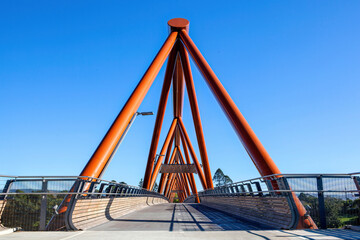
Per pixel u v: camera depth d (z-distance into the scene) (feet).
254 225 35.29
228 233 27.37
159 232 28.63
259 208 39.91
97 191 41.16
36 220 31.37
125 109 64.18
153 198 142.10
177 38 118.21
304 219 30.37
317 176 32.32
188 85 125.59
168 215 54.95
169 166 191.31
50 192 32.17
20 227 31.14
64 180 32.42
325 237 24.34
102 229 32.40
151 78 78.64
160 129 140.67
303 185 31.65
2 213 31.30
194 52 92.53
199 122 127.54
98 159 53.62
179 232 28.43
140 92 70.38
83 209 34.42
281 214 32.94
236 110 66.03
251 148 57.62
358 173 31.50
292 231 28.48
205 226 34.71
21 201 31.86
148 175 140.67
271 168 53.42
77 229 31.14
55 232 29.40
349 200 31.96
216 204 84.38
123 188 56.54
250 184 42.50
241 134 61.05
